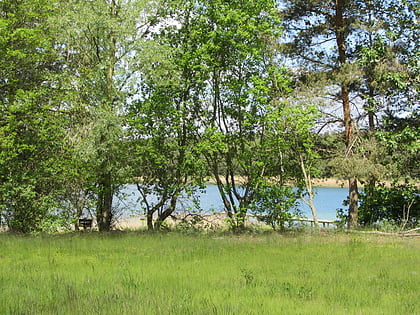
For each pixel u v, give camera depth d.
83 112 20.25
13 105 19.16
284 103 21.03
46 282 9.39
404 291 9.43
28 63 20.77
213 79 22.45
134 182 22.36
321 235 19.66
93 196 21.97
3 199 19.41
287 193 22.14
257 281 10.00
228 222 22.38
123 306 7.31
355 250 15.23
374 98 22.62
